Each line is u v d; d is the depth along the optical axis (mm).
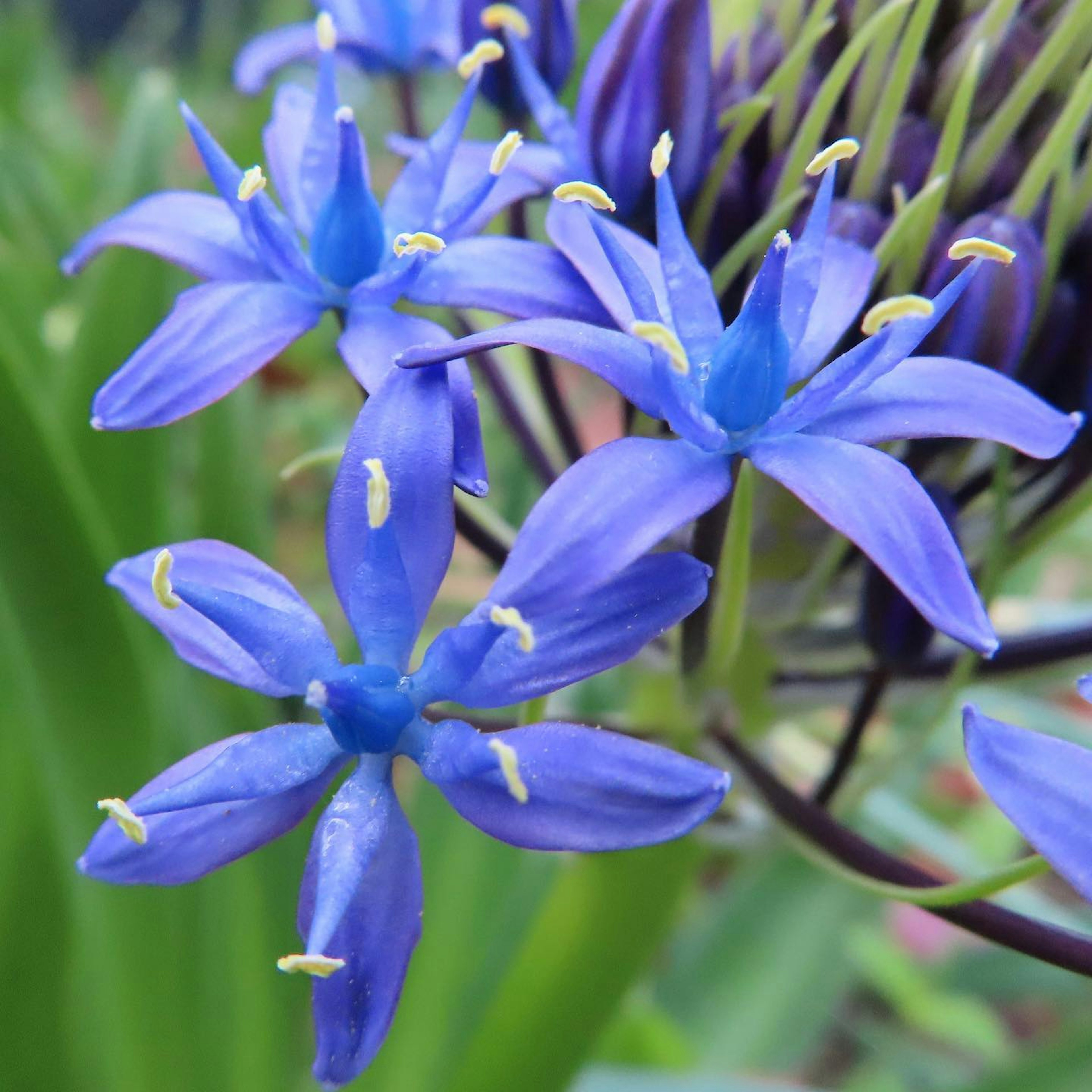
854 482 100
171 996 139
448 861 168
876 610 121
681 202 120
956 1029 235
